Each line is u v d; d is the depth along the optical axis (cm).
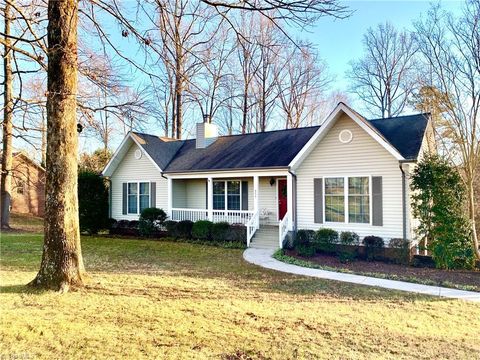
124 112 834
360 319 624
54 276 753
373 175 1355
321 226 1470
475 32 1282
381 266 1202
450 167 1214
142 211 1911
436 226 1180
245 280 927
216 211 1775
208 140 2119
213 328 561
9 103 814
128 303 678
